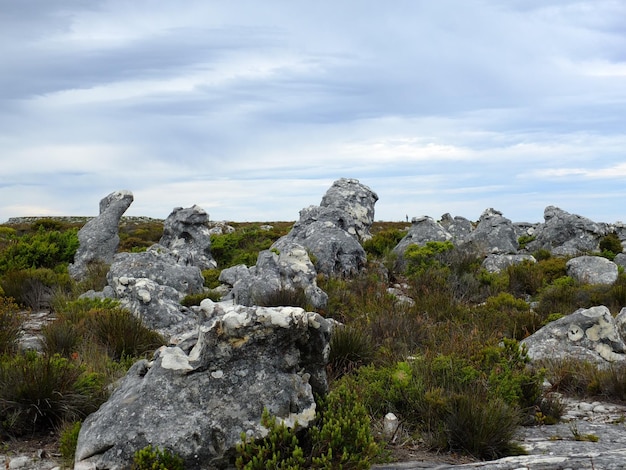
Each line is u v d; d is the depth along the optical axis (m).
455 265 20.66
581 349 11.17
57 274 17.81
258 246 27.11
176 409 5.85
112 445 5.66
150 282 14.43
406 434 7.02
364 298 15.79
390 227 46.34
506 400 7.76
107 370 8.88
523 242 32.31
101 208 24.92
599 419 8.21
